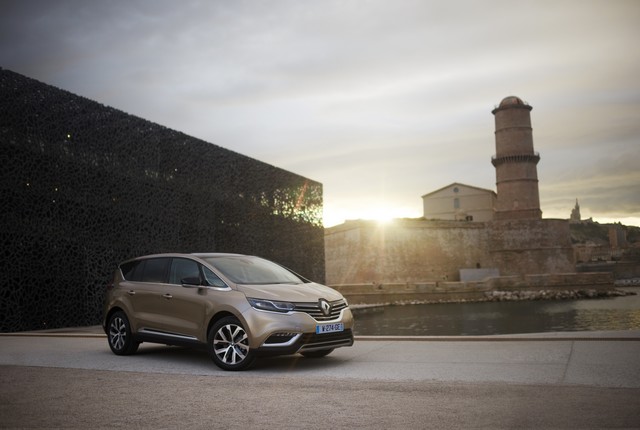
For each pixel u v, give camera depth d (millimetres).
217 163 28656
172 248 24531
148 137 23688
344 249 71250
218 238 28359
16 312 17312
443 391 5656
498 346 8672
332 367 7516
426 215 89812
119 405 5367
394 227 68812
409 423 4488
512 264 72188
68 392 6020
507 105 77562
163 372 7375
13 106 17891
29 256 17906
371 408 5031
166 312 8477
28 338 12500
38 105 18766
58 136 19391
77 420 4828
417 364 7410
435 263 70312
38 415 5020
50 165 18953
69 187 19594
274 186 34562
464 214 84562
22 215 17844
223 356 7633
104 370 7555
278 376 6918
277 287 7852
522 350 8148
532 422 4418
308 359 8305
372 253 67812
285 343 7246
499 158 77750
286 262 35500
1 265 17062
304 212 38594
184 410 5125
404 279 68250
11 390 6160
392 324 36688
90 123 20797
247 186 31469
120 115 22281
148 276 9031
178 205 25219
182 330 8188
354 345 9609
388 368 7215
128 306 9000
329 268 73750
